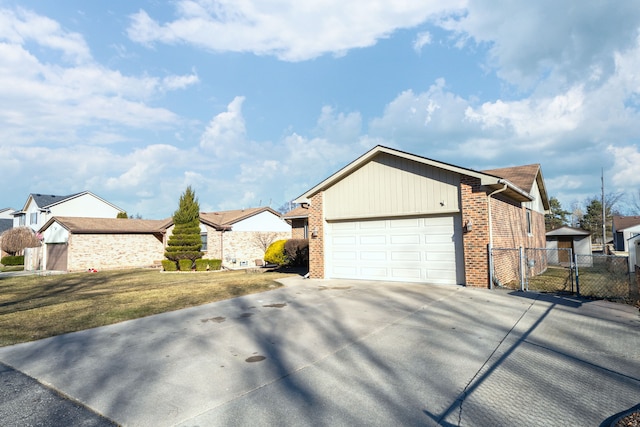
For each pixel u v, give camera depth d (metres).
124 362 5.63
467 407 3.89
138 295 12.12
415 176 12.66
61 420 3.86
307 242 20.11
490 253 11.16
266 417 3.79
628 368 4.91
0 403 4.30
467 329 6.88
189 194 24.92
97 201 41.56
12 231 33.84
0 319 8.81
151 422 3.77
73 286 16.80
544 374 4.74
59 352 6.23
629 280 9.81
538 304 8.96
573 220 60.00
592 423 3.52
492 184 11.10
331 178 14.26
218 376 4.95
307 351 5.89
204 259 24.08
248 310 9.20
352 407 3.96
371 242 13.75
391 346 6.00
